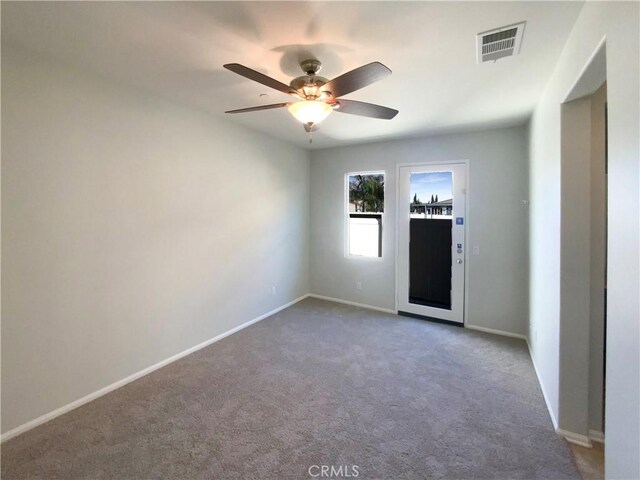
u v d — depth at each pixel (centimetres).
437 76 227
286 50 194
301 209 491
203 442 194
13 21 165
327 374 275
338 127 362
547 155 236
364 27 169
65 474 171
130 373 262
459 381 264
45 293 209
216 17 161
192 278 315
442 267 405
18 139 194
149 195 271
